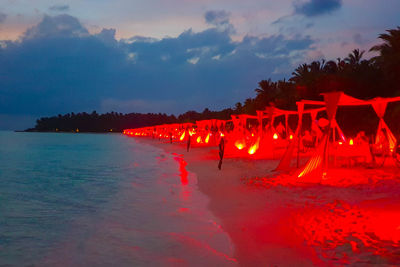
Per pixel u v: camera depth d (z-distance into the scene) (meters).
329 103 10.16
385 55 31.08
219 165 15.06
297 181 10.09
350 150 18.59
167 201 9.04
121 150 40.66
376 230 5.12
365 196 7.70
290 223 5.96
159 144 53.47
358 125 32.47
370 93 32.12
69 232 6.34
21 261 4.88
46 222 7.16
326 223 5.73
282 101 48.50
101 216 7.61
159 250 5.18
